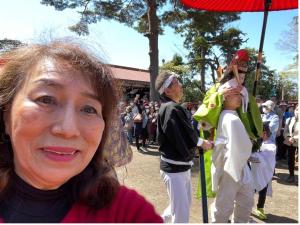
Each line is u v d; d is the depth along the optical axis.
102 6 14.85
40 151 1.00
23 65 1.07
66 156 1.01
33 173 1.02
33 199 1.08
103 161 1.22
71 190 1.12
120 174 3.17
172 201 3.18
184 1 3.35
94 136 1.06
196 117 3.36
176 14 14.96
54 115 1.00
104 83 1.14
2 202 1.11
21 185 1.09
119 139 1.28
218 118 3.30
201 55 23.95
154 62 14.90
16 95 1.05
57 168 1.00
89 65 1.10
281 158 9.28
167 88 3.29
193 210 4.70
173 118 3.14
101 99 1.12
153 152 9.91
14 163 1.12
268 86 24.42
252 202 3.43
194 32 23.12
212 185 3.36
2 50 1.16
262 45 3.11
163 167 3.24
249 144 3.19
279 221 4.40
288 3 3.16
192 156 3.26
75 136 1.02
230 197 3.26
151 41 14.86
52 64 1.05
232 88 3.26
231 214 3.63
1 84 1.10
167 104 3.24
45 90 1.01
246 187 3.37
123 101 1.37
